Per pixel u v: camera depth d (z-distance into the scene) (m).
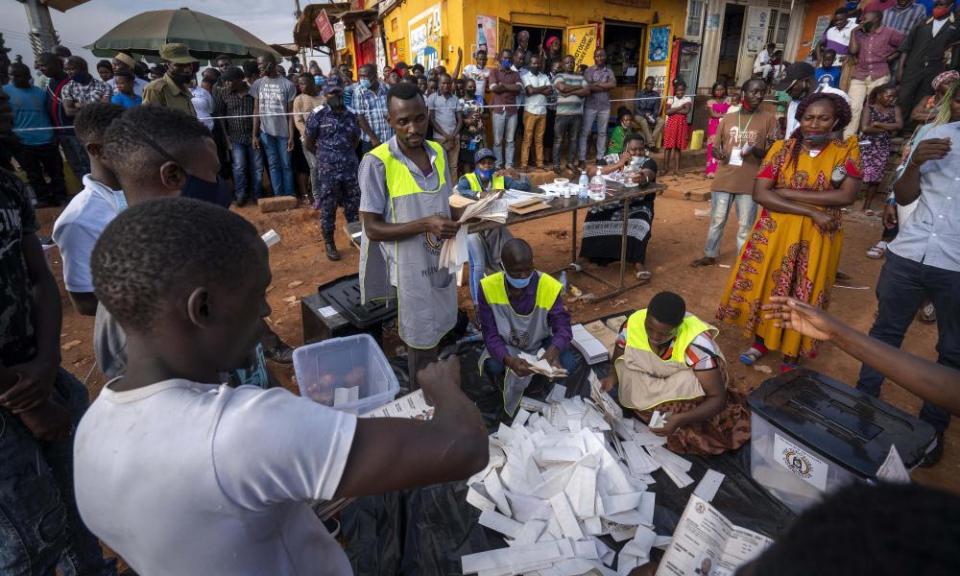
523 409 2.73
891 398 3.16
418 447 0.75
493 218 2.94
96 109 1.68
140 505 0.68
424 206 2.59
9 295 1.38
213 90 7.28
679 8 10.82
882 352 1.29
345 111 5.39
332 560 1.01
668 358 2.43
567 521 2.03
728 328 4.06
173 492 0.66
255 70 7.82
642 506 2.16
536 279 2.88
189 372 0.76
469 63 9.07
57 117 6.60
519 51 8.72
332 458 0.69
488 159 4.27
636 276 5.10
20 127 6.34
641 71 11.08
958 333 2.42
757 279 3.23
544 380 3.03
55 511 1.46
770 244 3.13
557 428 2.56
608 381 2.82
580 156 9.10
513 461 2.31
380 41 14.01
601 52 8.92
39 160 6.57
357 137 5.57
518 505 2.14
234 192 7.32
